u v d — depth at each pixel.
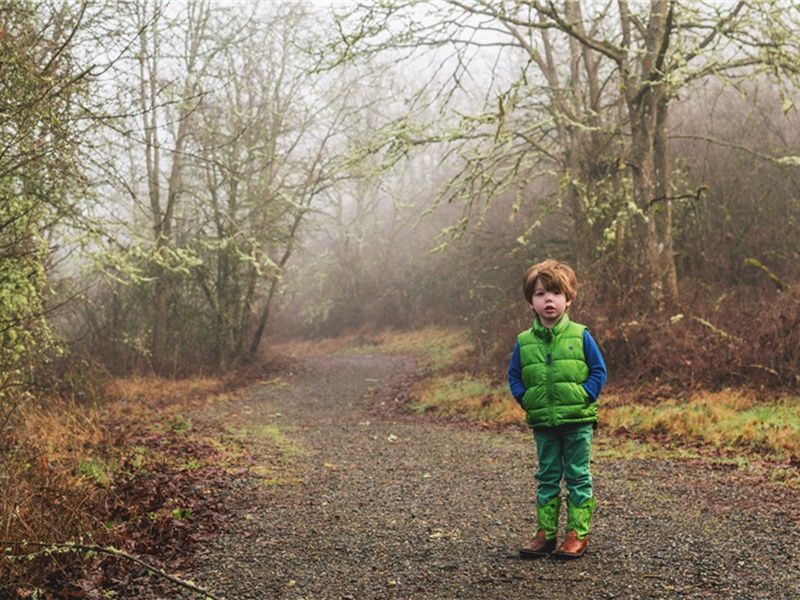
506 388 14.13
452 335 27.38
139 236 14.89
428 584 3.92
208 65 18.56
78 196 9.07
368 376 21.31
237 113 19.53
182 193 19.92
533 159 17.44
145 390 16.25
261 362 24.11
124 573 4.18
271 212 21.52
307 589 3.94
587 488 4.30
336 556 4.54
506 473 7.32
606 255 13.77
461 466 7.89
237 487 6.79
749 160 18.80
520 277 20.19
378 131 15.39
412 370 21.62
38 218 8.15
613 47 14.30
